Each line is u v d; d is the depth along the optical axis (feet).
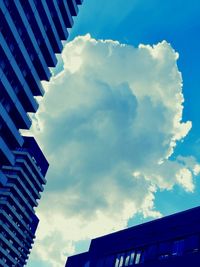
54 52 195.42
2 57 142.10
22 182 314.55
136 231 89.04
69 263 109.09
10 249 299.79
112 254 92.53
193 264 65.00
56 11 181.06
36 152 349.41
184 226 73.92
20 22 150.92
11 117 157.89
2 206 287.28
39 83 173.17
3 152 141.59
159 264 73.67
